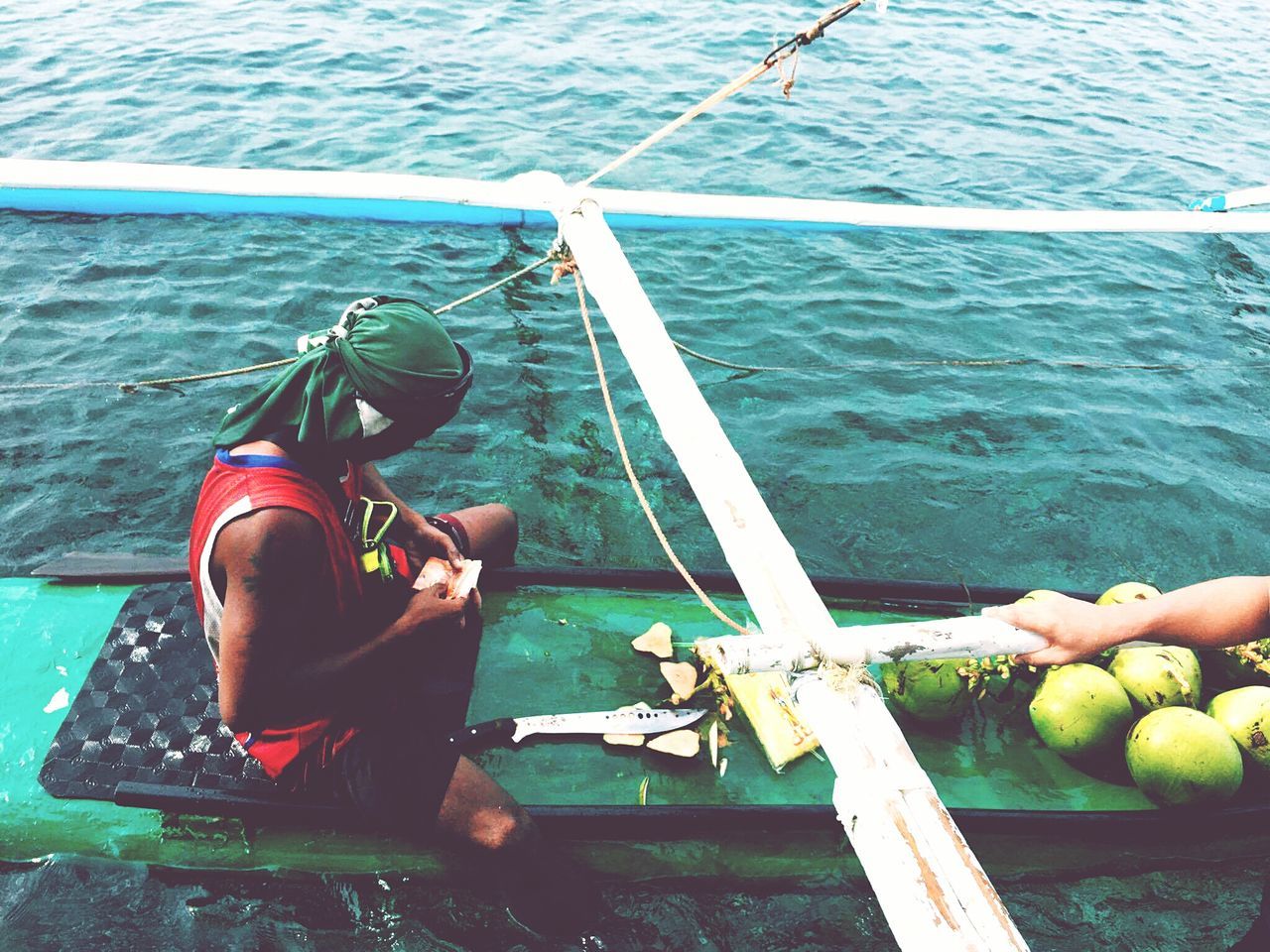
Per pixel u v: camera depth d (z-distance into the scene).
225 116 7.51
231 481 2.09
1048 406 5.13
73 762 2.75
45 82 7.89
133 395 4.64
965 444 4.81
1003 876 2.82
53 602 3.27
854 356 5.40
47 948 2.51
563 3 10.69
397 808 2.46
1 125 7.11
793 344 5.45
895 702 3.14
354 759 2.50
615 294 3.66
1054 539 4.30
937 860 1.72
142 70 8.22
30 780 2.74
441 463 4.45
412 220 6.39
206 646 3.09
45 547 3.85
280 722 2.47
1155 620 2.00
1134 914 2.77
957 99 9.20
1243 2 13.69
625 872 2.75
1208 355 5.70
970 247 6.65
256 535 2.02
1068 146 8.41
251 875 2.67
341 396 2.06
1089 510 4.47
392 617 2.55
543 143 7.48
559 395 4.92
